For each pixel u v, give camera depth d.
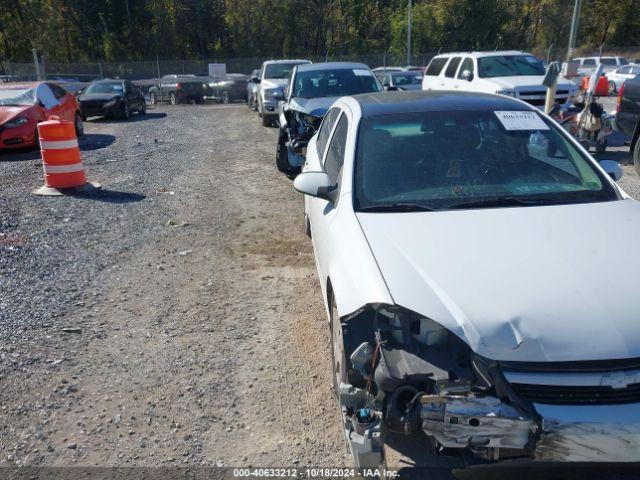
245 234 6.92
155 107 27.98
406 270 2.89
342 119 4.73
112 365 4.04
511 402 2.48
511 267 2.88
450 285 2.78
